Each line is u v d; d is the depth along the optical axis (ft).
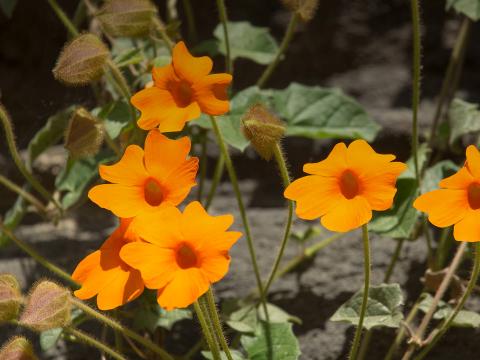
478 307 2.69
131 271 2.14
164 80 2.24
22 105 3.28
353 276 2.82
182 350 2.75
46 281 2.23
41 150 2.86
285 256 2.87
